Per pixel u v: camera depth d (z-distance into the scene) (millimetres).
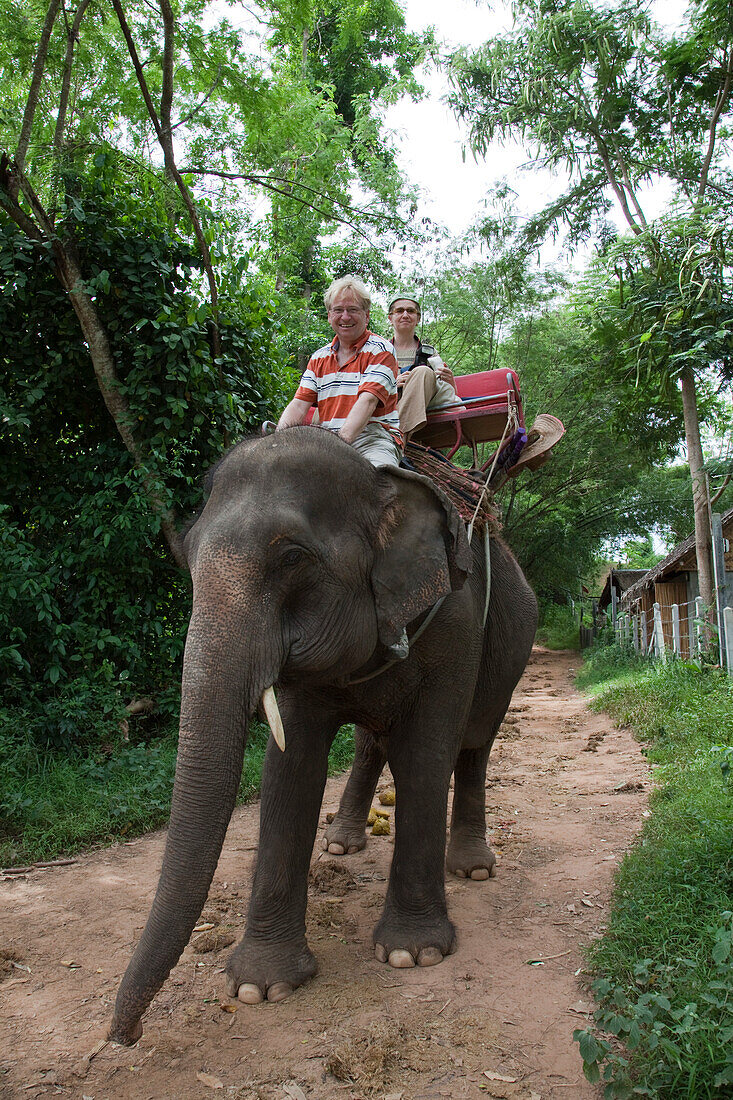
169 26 6836
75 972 3162
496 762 7656
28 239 6738
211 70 8078
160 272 7039
